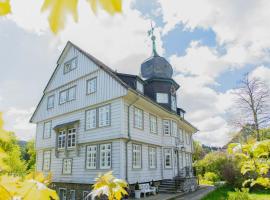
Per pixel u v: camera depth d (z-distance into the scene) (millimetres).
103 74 19016
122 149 16953
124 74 20438
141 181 18594
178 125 27469
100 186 2172
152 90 25156
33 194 875
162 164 22375
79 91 20719
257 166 2846
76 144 19484
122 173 16547
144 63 28469
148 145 20531
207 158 37469
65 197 19594
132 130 18281
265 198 13953
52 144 22266
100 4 423
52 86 23844
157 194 19469
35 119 25109
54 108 22984
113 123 17562
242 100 21703
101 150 17891
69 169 19875
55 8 424
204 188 25750
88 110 19578
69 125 20312
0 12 448
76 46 21984
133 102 18531
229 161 23125
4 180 866
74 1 421
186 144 30578
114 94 17859
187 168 24969
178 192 20578
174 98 26500
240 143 2885
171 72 28297
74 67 21781
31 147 41750
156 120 22500
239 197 12734
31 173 1098
